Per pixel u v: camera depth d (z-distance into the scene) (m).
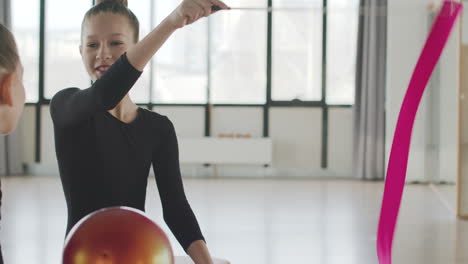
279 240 3.50
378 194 5.87
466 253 3.19
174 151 1.04
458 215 4.46
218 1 0.75
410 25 6.90
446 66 5.45
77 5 7.53
